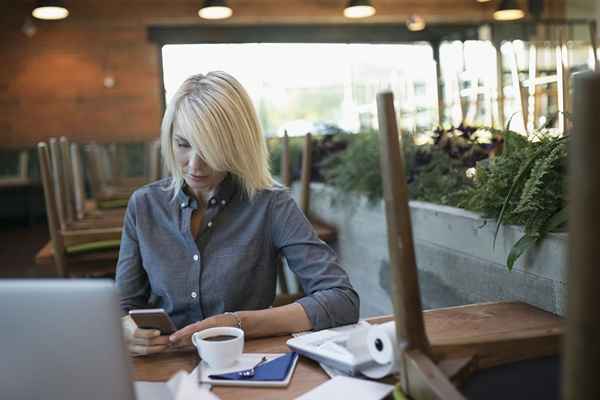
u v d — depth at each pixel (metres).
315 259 1.44
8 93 9.20
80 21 9.24
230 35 9.61
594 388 0.57
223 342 1.07
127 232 1.52
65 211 3.14
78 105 9.37
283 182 2.96
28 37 9.16
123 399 0.71
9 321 0.69
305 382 1.02
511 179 1.43
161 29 9.48
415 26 9.00
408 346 0.89
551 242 1.29
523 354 0.97
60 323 0.69
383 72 9.74
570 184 0.58
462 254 1.66
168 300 1.46
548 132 1.47
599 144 0.56
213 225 1.46
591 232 0.56
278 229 1.48
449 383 0.82
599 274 0.56
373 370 1.01
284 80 9.77
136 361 1.15
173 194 1.49
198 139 1.35
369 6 8.23
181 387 0.87
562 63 2.14
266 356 1.13
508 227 1.43
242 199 1.48
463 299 1.68
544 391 0.87
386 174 0.87
